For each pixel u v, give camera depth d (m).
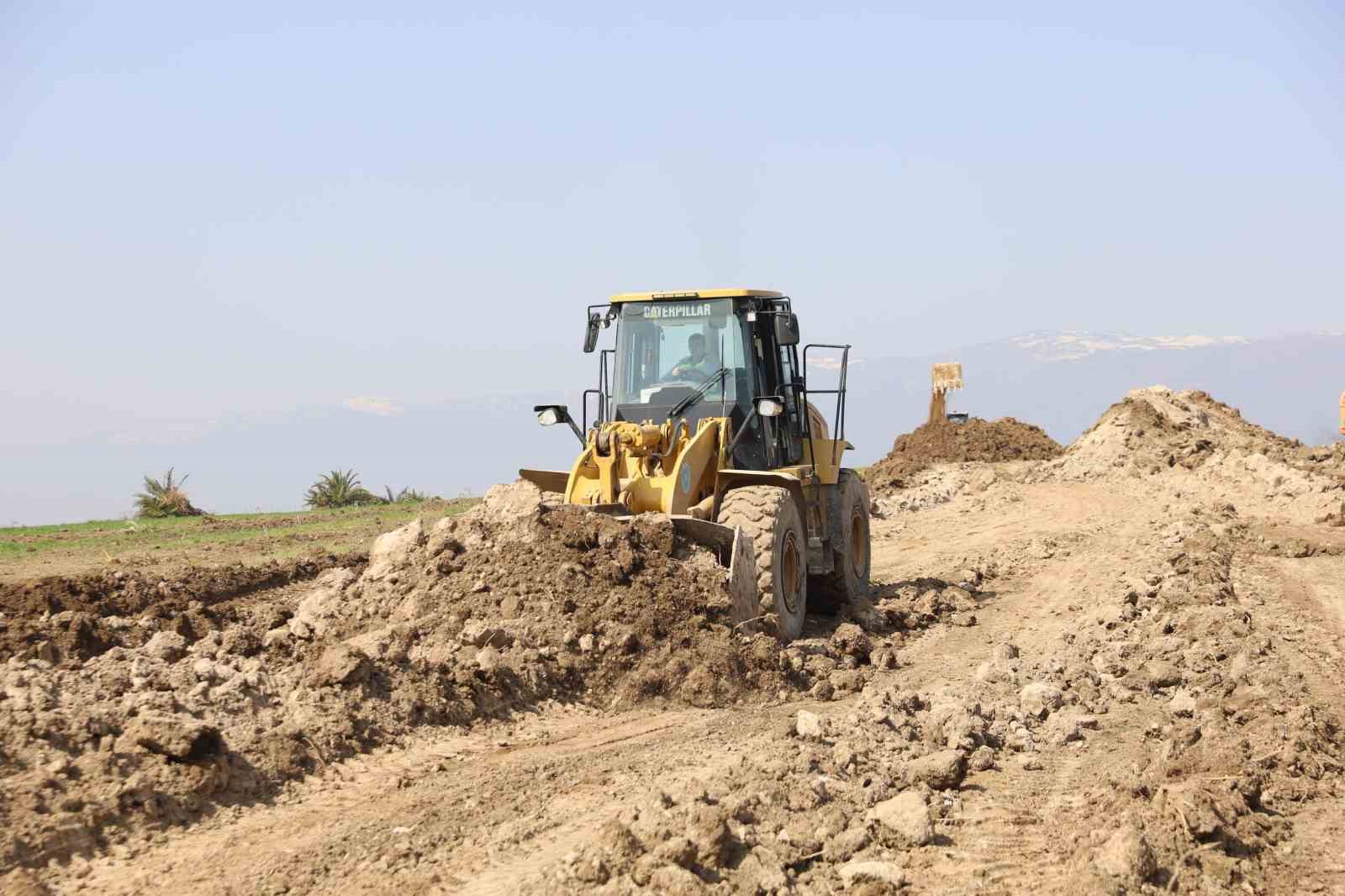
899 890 7.60
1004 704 12.13
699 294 17.39
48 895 7.70
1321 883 7.78
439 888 7.80
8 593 16.75
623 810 8.45
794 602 16.36
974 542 27.61
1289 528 26.50
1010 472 41.44
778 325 17.23
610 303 17.80
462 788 9.85
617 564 14.27
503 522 15.00
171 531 29.84
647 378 17.50
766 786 9.05
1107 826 8.55
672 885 7.34
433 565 14.39
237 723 10.23
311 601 14.30
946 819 8.87
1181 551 22.75
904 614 18.31
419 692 11.49
